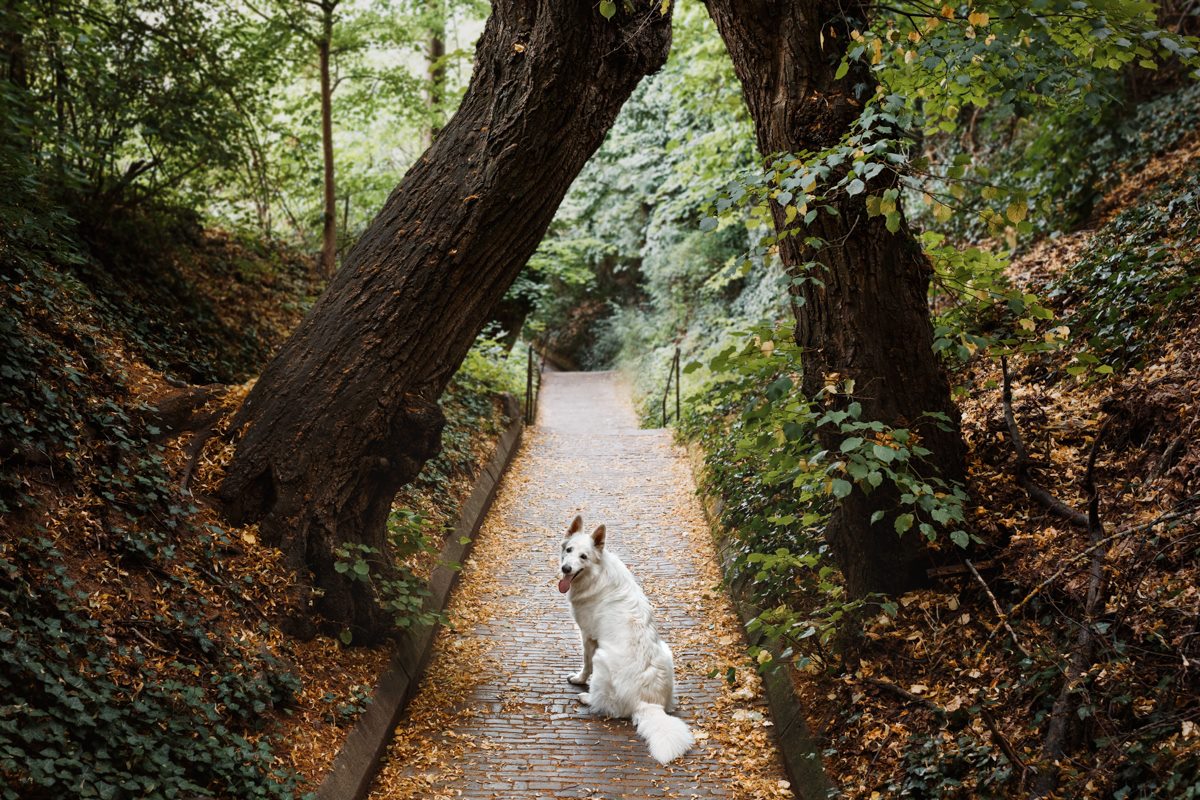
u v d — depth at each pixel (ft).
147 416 21.25
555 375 80.28
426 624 21.61
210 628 17.10
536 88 20.92
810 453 19.25
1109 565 15.56
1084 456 19.57
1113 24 16.74
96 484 17.90
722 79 46.73
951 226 41.45
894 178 17.88
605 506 36.60
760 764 18.40
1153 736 12.23
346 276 21.70
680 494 37.55
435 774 17.95
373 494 21.84
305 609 19.71
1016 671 15.48
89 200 30.53
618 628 20.81
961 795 13.70
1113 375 21.76
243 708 16.19
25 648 13.14
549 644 24.61
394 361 21.08
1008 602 17.10
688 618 25.98
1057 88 20.13
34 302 21.16
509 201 21.38
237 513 20.27
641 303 85.81
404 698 20.53
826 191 17.66
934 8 18.28
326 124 45.21
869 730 16.62
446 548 28.27
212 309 33.47
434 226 21.31
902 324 18.37
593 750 19.04
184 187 36.06
